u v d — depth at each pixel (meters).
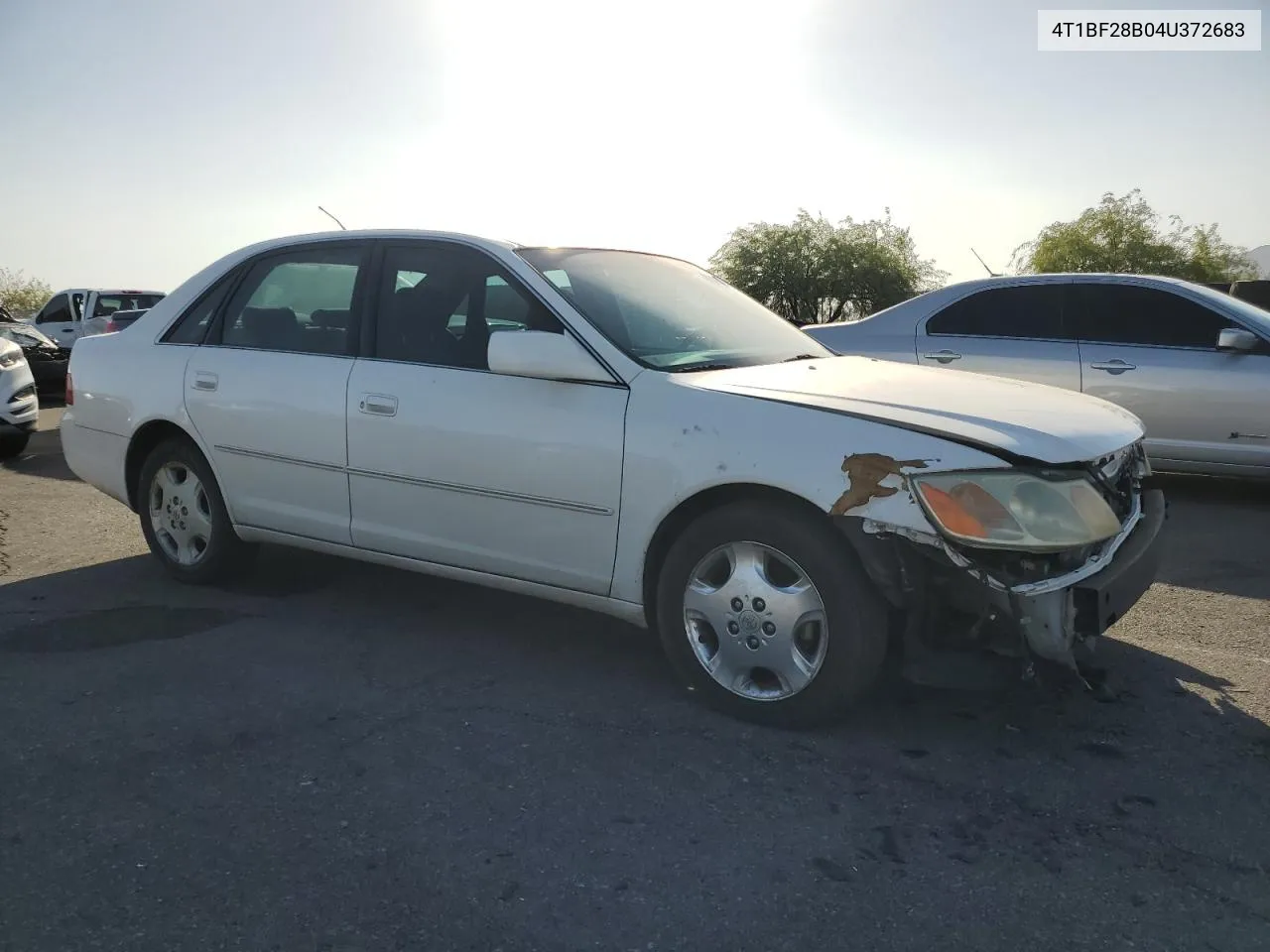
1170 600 4.98
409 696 3.76
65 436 5.48
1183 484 8.06
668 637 3.62
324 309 4.56
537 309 3.97
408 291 4.34
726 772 3.16
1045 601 3.04
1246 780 3.11
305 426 4.44
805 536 3.27
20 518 6.89
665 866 2.66
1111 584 3.09
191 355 4.91
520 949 2.34
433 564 4.21
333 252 4.63
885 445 3.17
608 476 3.63
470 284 4.19
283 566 5.47
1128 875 2.62
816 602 3.29
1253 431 6.99
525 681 3.90
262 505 4.68
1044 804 2.96
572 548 3.78
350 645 4.30
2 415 9.20
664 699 3.72
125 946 2.34
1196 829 2.84
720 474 3.38
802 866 2.66
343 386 4.33
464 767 3.20
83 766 3.20
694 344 4.05
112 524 6.69
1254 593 5.10
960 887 2.57
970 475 3.07
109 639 4.36
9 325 15.05
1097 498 3.23
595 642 4.36
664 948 2.34
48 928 2.40
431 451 4.05
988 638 3.07
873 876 2.62
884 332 8.21
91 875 2.61
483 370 4.02
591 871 2.64
